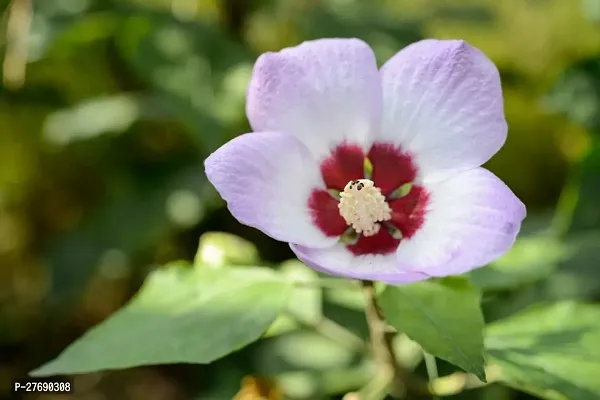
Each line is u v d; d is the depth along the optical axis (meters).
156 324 0.35
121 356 0.33
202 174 0.54
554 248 0.41
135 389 0.53
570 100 0.53
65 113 0.57
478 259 0.30
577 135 0.56
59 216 0.59
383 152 0.34
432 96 0.33
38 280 0.58
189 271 0.36
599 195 0.50
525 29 0.64
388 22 0.54
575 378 0.34
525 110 0.58
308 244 0.32
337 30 0.53
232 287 0.35
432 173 0.33
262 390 0.40
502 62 0.63
